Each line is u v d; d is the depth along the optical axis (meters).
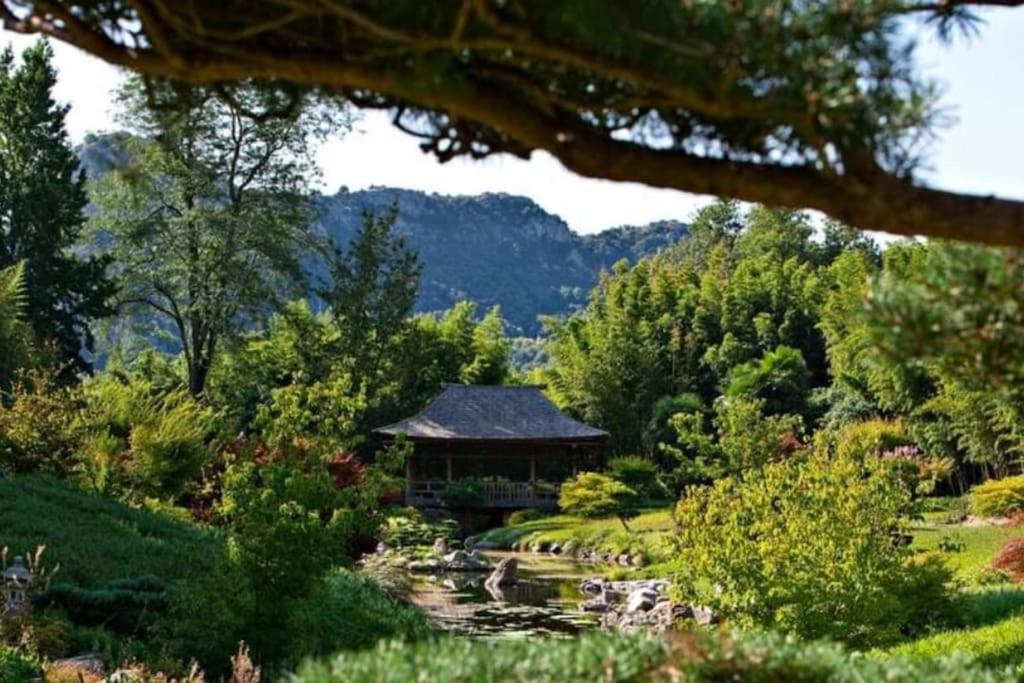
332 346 43.72
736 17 2.74
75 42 3.22
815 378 49.50
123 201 33.38
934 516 26.22
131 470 20.56
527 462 47.47
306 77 3.09
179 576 13.71
